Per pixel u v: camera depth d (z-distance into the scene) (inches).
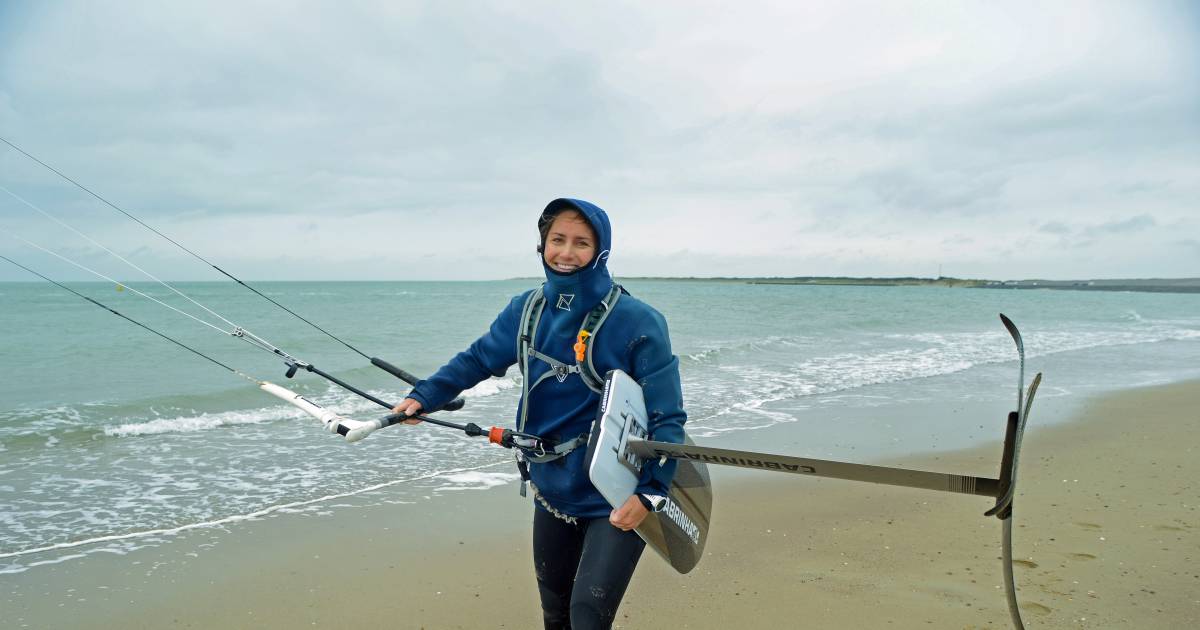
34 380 492.7
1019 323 1216.8
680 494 96.1
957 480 64.1
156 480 247.1
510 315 100.4
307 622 146.6
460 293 2962.6
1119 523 193.5
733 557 176.6
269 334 871.1
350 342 772.6
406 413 99.8
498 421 346.3
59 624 145.1
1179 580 155.9
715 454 79.2
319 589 162.4
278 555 181.9
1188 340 848.9
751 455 76.4
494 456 283.0
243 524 204.4
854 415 364.2
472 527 204.4
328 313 1299.2
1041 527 191.6
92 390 450.6
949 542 185.5
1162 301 2549.2
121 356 624.7
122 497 227.8
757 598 152.9
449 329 951.0
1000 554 175.9
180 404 385.4
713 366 566.3
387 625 145.3
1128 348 741.9
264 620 147.4
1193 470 249.0
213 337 800.9
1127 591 151.2
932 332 952.3
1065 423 345.1
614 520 84.5
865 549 181.3
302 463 270.8
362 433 94.3
